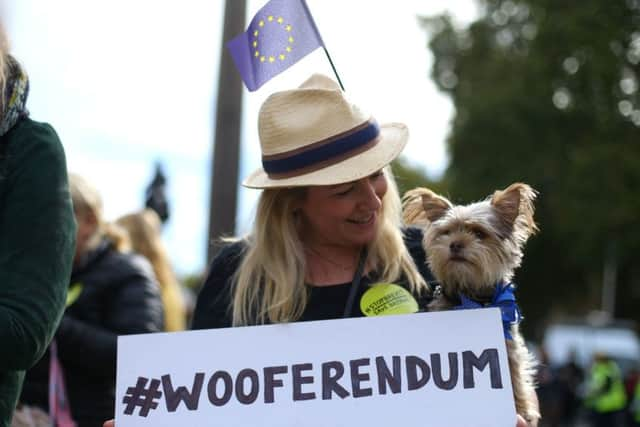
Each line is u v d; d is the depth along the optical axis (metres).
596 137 35.69
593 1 35.03
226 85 10.91
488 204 3.89
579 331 33.75
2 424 3.08
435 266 3.81
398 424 3.36
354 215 3.68
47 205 3.05
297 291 3.70
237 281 3.84
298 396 3.42
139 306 5.17
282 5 4.17
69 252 3.11
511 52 39.75
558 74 35.84
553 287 44.97
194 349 3.48
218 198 10.89
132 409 3.43
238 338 3.48
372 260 3.83
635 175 34.31
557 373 28.03
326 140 3.64
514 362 3.67
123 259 5.25
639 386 24.75
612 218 34.28
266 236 3.75
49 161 3.12
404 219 4.05
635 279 45.53
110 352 5.00
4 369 2.95
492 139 37.50
